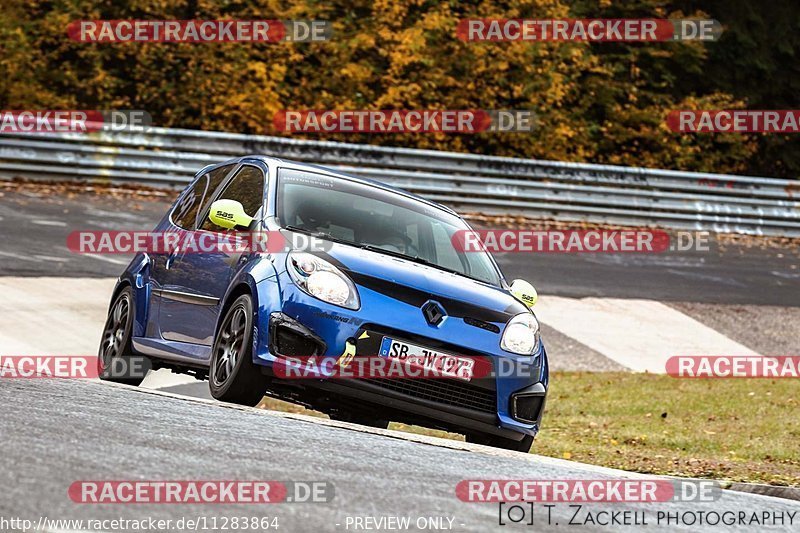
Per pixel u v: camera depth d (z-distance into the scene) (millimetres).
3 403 19938
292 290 24266
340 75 99688
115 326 31906
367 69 100188
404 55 98625
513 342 25438
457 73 103062
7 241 55312
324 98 98562
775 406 43844
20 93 93438
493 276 28641
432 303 24906
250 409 23188
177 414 20984
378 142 100438
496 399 25125
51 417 18828
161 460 16172
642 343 54625
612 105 111625
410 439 22062
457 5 105625
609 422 39062
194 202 30656
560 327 54906
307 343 24031
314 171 29109
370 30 101625
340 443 19922
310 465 17203
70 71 96250
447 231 29094
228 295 25953
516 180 82250
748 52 125812
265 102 95562
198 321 27344
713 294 67062
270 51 99688
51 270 50594
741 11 126062
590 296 61906
